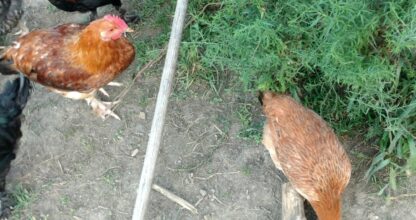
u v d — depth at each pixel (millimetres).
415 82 1444
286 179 1575
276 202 1552
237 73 1689
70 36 1517
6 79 1759
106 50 1464
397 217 1507
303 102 1589
